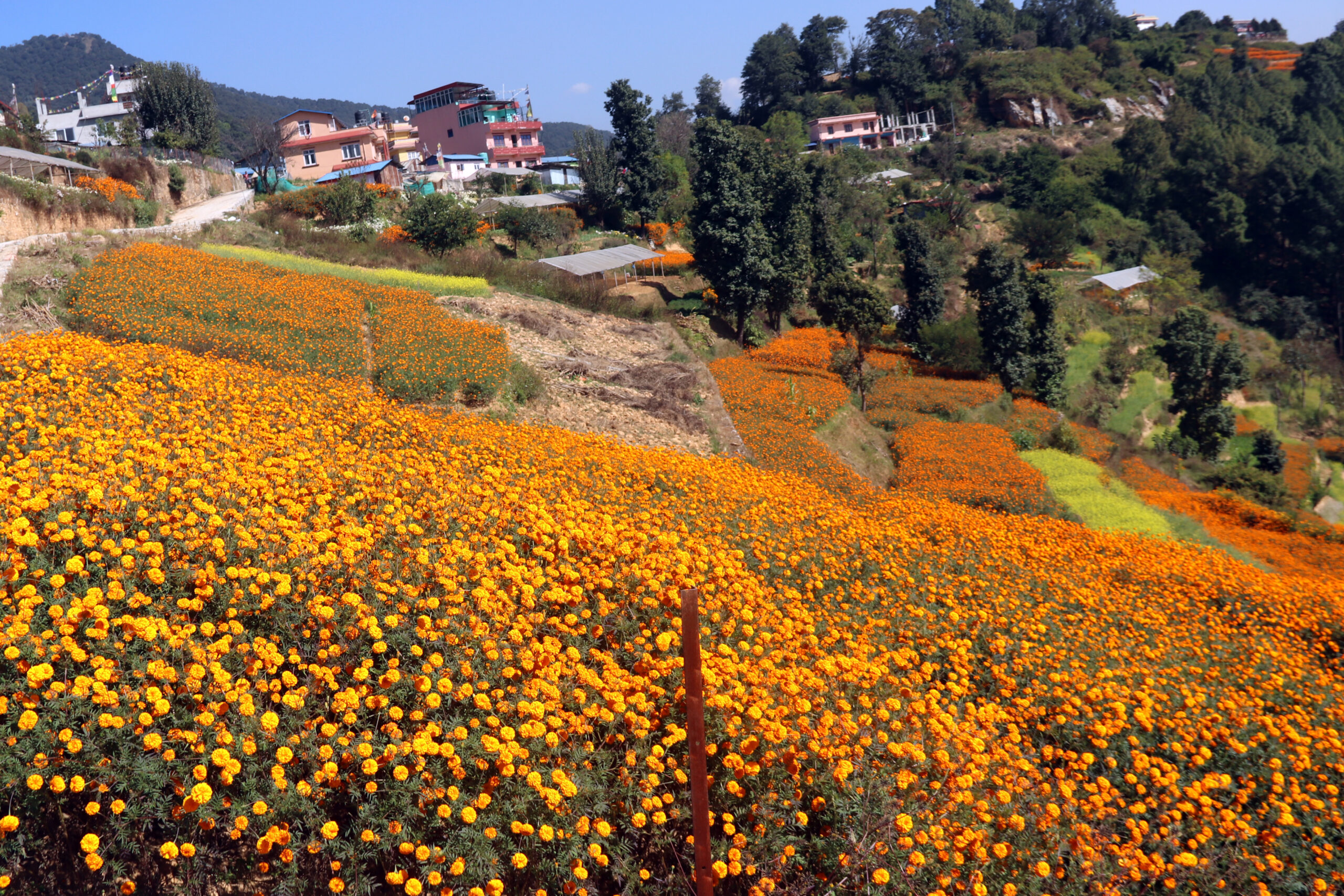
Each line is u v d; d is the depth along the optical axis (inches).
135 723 187.6
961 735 255.9
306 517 295.1
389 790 190.9
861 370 1395.2
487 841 188.1
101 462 293.4
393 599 247.9
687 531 398.0
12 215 940.6
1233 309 3041.3
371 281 992.2
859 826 220.2
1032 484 1026.7
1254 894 260.2
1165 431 1856.5
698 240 1524.4
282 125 2427.4
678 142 3464.6
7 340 564.4
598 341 1005.2
